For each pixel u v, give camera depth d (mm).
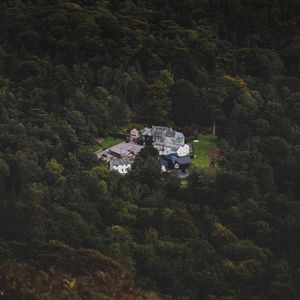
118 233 163625
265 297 157250
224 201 174750
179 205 172250
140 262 161250
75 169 178125
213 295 156750
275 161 185125
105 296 156625
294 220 169750
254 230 169250
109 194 172750
